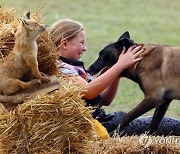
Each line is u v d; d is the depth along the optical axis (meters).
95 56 24.39
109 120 12.30
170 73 12.73
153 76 12.74
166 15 36.91
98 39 28.81
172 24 33.94
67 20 11.47
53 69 10.13
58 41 11.27
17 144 9.32
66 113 9.30
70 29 11.27
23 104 9.20
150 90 12.76
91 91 10.75
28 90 9.38
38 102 9.19
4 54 10.00
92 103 11.59
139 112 12.70
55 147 9.35
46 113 9.24
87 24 32.91
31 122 9.24
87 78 11.41
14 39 10.04
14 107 9.36
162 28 32.47
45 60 10.04
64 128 9.34
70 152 9.46
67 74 10.43
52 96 9.21
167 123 12.63
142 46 12.85
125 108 16.64
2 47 9.98
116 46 12.91
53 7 37.06
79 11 36.81
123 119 12.41
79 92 9.41
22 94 9.34
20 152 9.35
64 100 9.27
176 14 37.38
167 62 12.75
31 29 9.14
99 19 34.66
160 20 35.09
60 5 37.66
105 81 10.88
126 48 12.87
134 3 40.62
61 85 9.52
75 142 9.47
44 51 10.00
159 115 12.72
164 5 40.31
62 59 11.24
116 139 10.45
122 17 35.75
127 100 17.53
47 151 9.33
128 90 19.00
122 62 11.45
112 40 28.66
